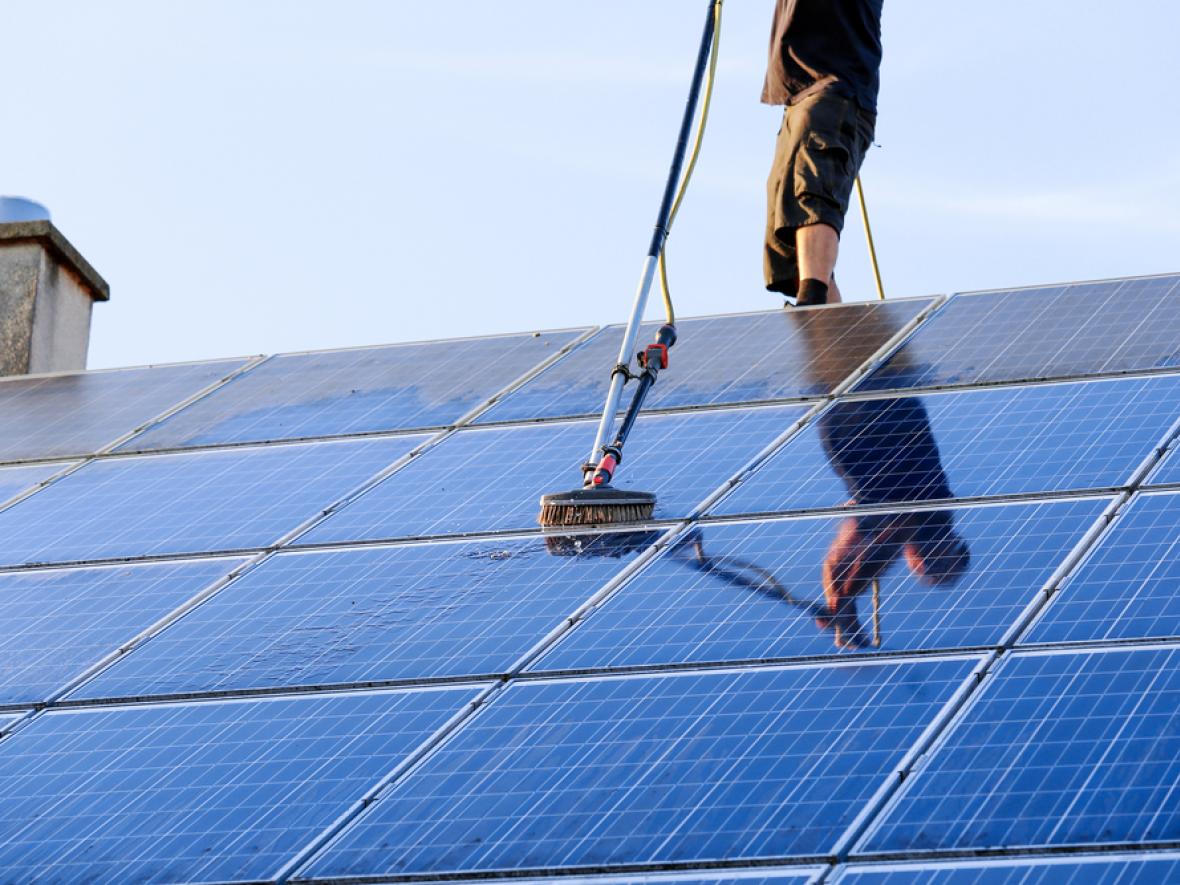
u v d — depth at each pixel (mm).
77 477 44688
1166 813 23891
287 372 51406
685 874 24469
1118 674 27391
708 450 39938
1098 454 36094
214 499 41594
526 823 26188
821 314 48844
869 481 36625
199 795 28422
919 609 30578
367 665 31875
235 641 33625
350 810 27203
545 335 51312
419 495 39750
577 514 36781
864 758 26391
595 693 29562
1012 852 23672
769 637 30469
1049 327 44219
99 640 34719
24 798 29141
